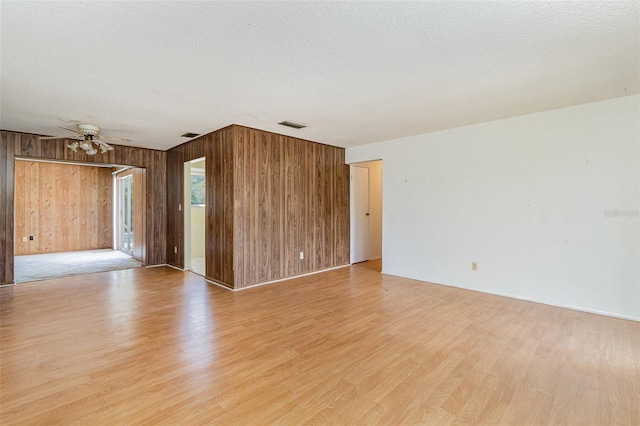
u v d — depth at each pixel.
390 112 3.70
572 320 3.20
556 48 2.21
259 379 2.15
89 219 8.38
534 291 3.81
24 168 7.48
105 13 1.76
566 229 3.58
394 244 5.22
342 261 6.07
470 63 2.44
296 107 3.49
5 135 4.50
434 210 4.70
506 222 4.01
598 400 1.91
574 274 3.54
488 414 1.79
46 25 1.88
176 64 2.42
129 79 2.69
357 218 6.44
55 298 3.99
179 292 4.27
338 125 4.32
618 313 3.28
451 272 4.54
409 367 2.31
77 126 4.21
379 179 7.05
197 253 7.58
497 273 4.10
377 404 1.89
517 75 2.66
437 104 3.41
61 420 1.73
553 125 3.63
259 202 4.64
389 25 1.91
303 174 5.29
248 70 2.54
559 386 2.06
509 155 3.96
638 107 3.14
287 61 2.38
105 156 5.53
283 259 4.98
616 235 3.28
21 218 7.46
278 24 1.89
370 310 3.53
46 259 6.89
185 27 1.91
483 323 3.14
